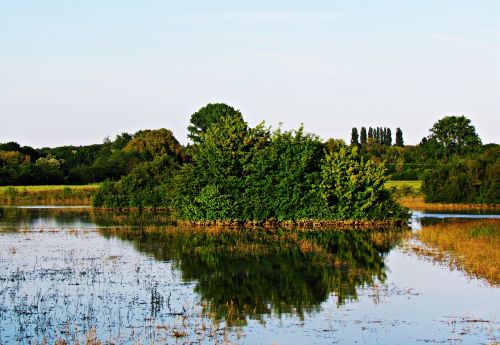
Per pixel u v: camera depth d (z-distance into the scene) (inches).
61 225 2498.8
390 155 6722.4
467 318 923.4
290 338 831.1
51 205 4109.3
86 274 1298.0
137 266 1398.9
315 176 2544.3
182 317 938.7
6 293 1115.9
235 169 2630.4
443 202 3868.1
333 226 2470.5
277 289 1141.1
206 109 6053.2
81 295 1096.8
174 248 1717.5
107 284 1192.2
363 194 2492.6
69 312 976.9
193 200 2551.7
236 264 1424.7
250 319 929.5
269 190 2527.1
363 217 2490.2
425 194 3956.7
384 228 2358.5
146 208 3597.4
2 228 2347.4
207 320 924.0
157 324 902.4
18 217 2967.5
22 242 1871.3
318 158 2652.6
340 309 985.5
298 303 1029.2
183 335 843.4
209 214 2502.5
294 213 2529.5
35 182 5319.9
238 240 1919.3
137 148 6082.7
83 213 3302.2
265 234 2126.0
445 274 1266.0
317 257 1528.1
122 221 2723.9
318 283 1192.8
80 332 864.3
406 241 1854.1
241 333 854.5
